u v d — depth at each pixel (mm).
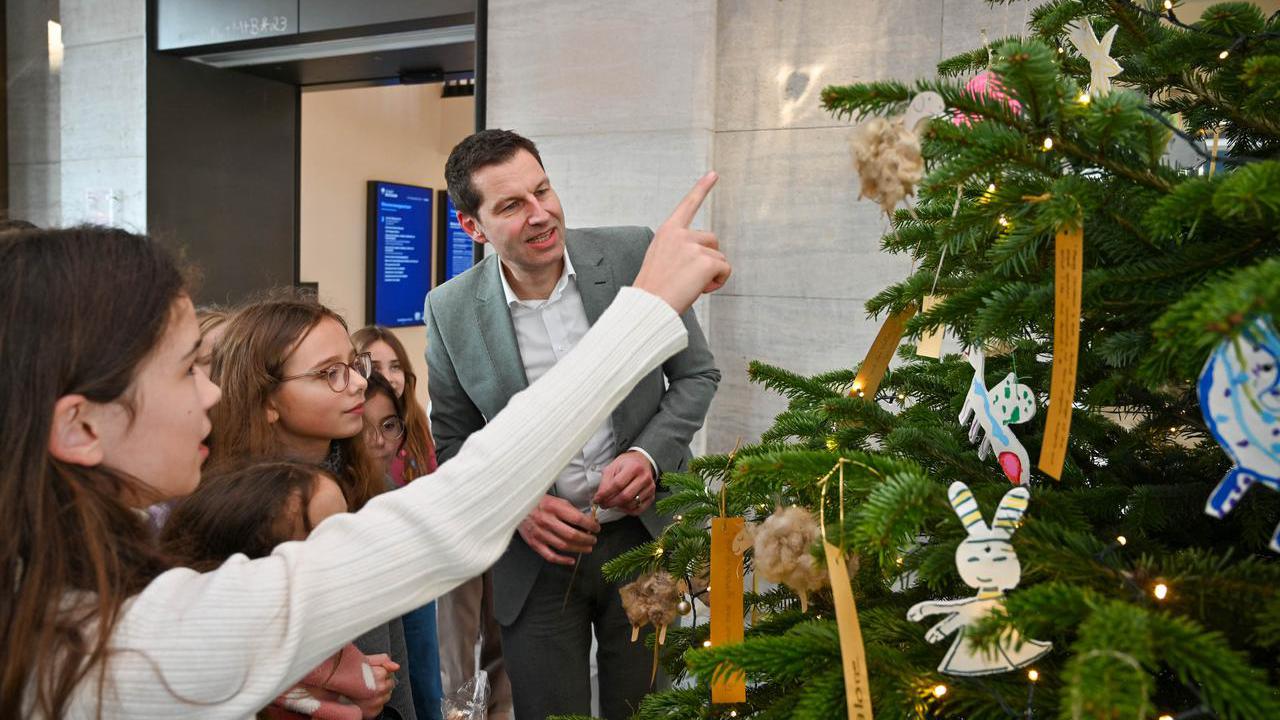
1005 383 743
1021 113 658
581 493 1809
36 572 581
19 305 612
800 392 1178
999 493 703
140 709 555
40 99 4059
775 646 625
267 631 570
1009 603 509
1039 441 881
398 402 1921
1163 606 553
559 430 662
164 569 654
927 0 2346
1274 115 754
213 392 733
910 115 664
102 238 660
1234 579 554
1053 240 701
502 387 1800
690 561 987
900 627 676
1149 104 843
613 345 688
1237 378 464
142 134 3648
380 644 1294
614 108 2686
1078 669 431
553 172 2783
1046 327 787
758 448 919
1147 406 875
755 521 955
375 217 5148
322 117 4801
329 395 1414
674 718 846
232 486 1039
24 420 598
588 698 1872
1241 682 443
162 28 3592
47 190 4094
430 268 5637
